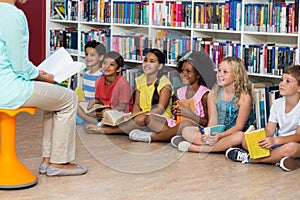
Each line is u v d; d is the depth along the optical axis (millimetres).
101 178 3197
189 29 4605
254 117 4051
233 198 2902
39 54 5734
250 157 3514
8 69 2850
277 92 4035
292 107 3609
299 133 3527
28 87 2879
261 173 3357
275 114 3697
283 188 3082
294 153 3436
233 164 3541
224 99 3855
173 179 3207
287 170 3412
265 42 4555
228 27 4387
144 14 4855
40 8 5680
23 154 3631
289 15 4027
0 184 2949
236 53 4328
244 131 3916
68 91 3111
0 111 2895
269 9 4133
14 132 3035
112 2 5094
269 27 4145
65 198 2857
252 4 4223
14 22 2773
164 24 4754
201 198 2895
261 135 3516
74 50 5539
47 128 3221
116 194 2936
